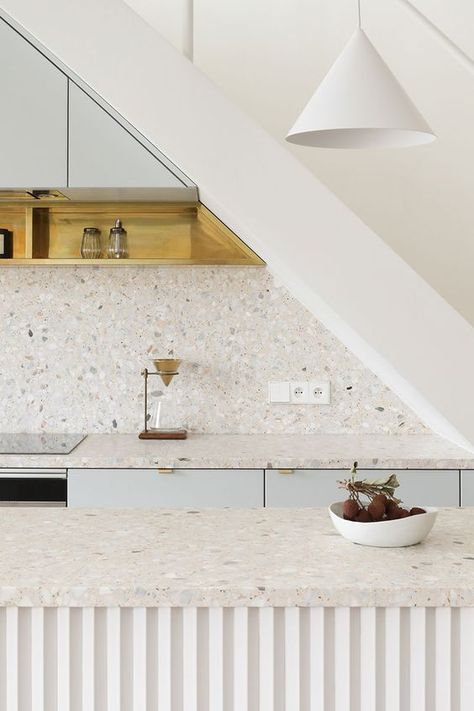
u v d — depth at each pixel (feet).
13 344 12.84
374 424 12.85
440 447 11.57
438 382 7.70
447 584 5.14
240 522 6.83
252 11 12.89
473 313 13.00
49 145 10.75
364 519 6.08
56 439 12.15
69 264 12.09
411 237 13.03
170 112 7.82
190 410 12.88
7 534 6.37
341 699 5.21
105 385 12.85
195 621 5.18
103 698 5.21
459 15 12.92
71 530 6.51
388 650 5.20
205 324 12.84
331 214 7.79
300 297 11.76
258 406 12.89
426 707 5.22
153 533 6.43
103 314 12.82
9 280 12.80
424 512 6.15
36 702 5.20
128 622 5.20
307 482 10.67
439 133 12.98
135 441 12.04
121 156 10.71
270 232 7.80
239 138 7.81
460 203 12.99
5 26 10.71
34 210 12.64
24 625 5.20
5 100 10.73
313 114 6.63
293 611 5.19
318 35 12.89
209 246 12.69
